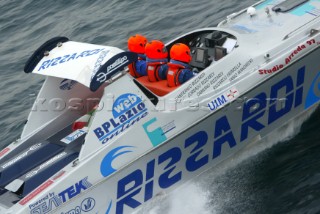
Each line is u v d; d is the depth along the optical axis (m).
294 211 26.84
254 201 28.09
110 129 26.61
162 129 27.45
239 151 30.02
